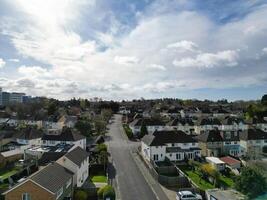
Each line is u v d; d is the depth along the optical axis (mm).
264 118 121625
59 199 35219
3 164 61625
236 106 191250
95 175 53219
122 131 110812
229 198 37594
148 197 42125
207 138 73375
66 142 74000
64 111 157125
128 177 51938
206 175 50531
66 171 41312
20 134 85000
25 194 32500
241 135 75875
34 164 55938
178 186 47312
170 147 66188
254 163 52500
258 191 38125
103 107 184375
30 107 162875
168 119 129750
